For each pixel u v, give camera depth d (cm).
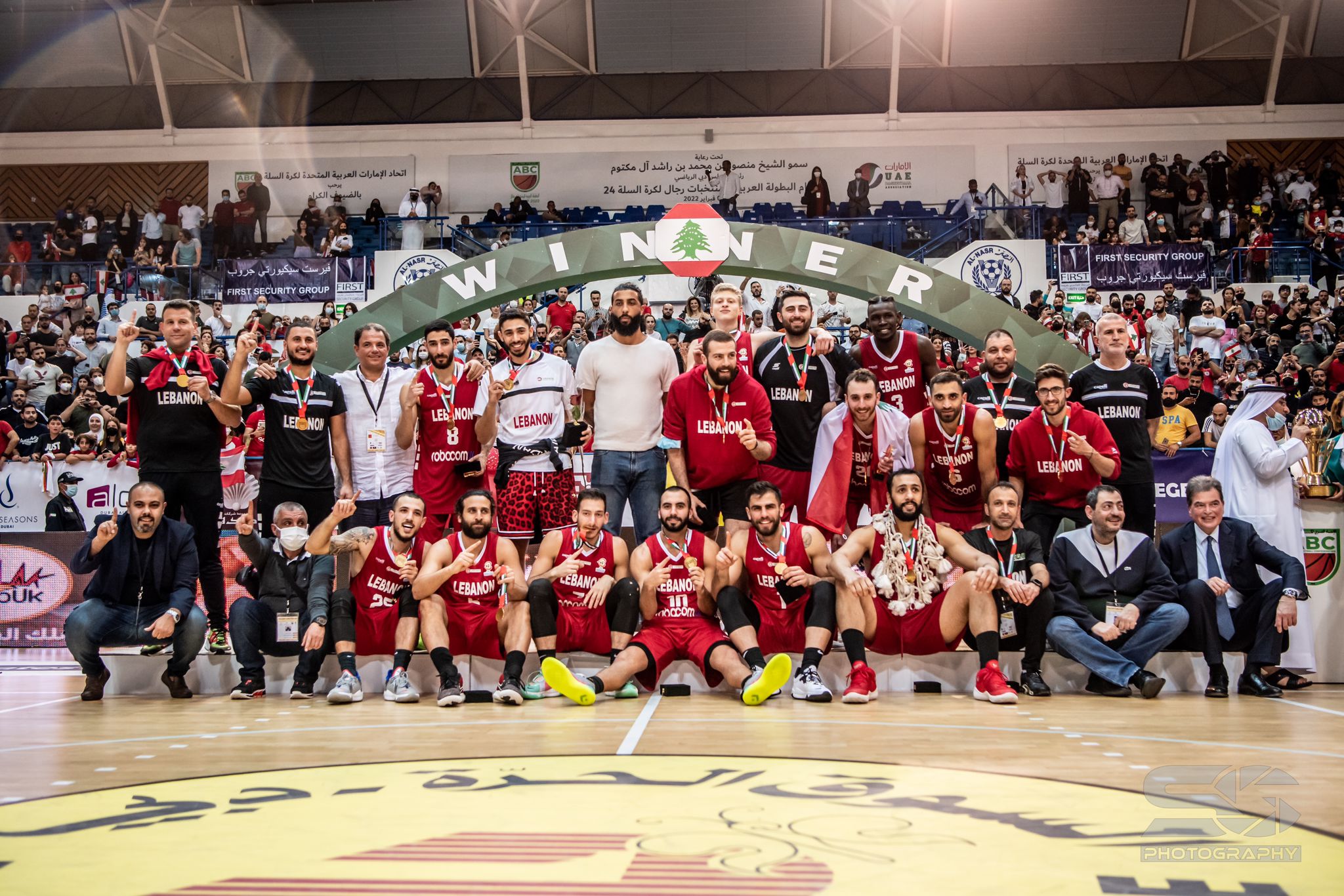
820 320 1730
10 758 389
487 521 609
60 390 1599
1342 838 256
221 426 666
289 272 1947
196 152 2389
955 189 2305
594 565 616
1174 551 651
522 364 691
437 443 685
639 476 675
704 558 608
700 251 1067
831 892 208
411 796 307
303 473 663
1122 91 2319
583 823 269
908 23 2316
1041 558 614
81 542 847
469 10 2294
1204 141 2288
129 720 510
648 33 2333
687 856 235
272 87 2391
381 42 2350
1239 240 2106
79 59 2377
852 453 657
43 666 803
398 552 620
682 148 2348
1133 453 691
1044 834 255
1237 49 2312
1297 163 2291
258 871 225
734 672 577
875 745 407
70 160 2408
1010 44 2325
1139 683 592
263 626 625
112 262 2058
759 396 654
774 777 335
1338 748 403
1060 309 1748
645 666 596
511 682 574
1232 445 691
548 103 2378
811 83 2359
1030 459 674
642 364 677
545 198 2355
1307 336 1767
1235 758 377
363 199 2367
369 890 210
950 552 621
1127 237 2052
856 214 2194
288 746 417
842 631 595
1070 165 2297
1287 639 659
